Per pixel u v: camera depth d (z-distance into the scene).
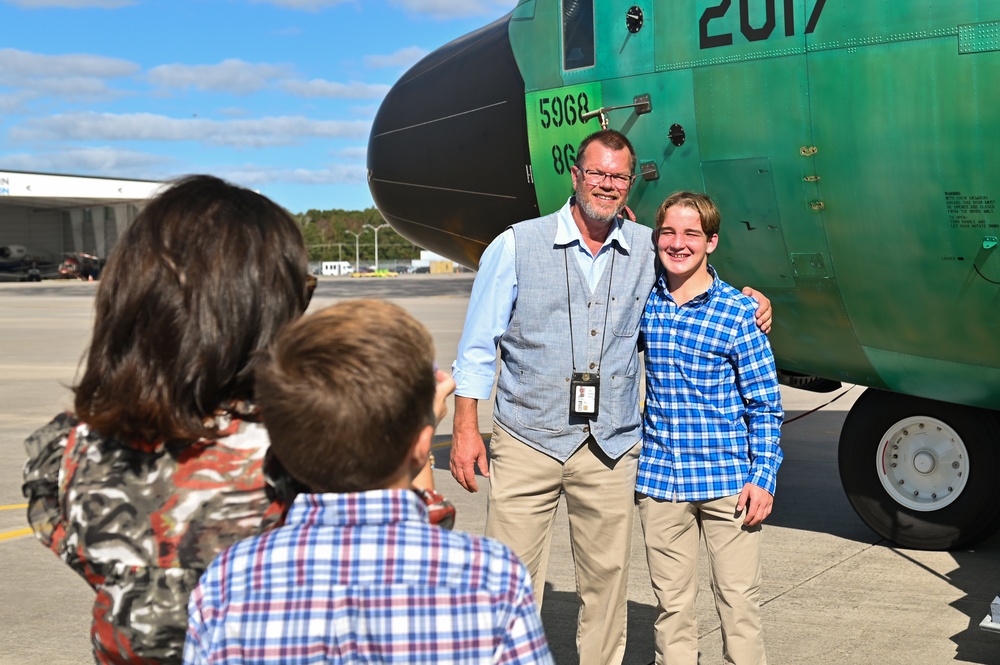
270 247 1.83
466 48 7.85
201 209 1.83
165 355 1.72
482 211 7.45
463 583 1.45
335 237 147.12
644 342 3.73
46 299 40.53
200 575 1.69
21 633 4.91
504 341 3.73
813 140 5.49
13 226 83.62
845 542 6.33
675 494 3.66
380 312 1.55
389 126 8.16
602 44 6.27
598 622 3.80
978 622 4.89
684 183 6.06
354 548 1.46
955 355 5.58
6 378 15.18
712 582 3.71
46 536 1.83
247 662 1.44
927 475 6.04
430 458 1.90
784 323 6.19
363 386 1.45
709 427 3.63
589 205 3.51
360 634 1.43
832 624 4.89
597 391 3.60
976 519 5.85
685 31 5.86
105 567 1.71
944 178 5.13
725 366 3.62
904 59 5.12
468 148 7.35
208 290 1.76
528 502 3.72
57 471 1.83
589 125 6.41
